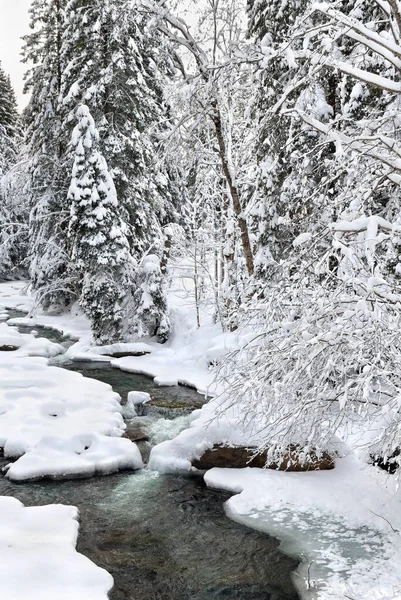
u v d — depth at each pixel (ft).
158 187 68.54
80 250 54.80
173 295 71.87
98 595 14.30
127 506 21.36
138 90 57.31
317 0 23.25
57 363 48.91
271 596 15.30
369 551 17.38
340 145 18.06
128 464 25.30
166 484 23.61
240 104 50.83
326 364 17.98
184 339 53.52
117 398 36.11
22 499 21.76
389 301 17.28
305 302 19.26
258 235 41.16
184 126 40.91
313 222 23.11
